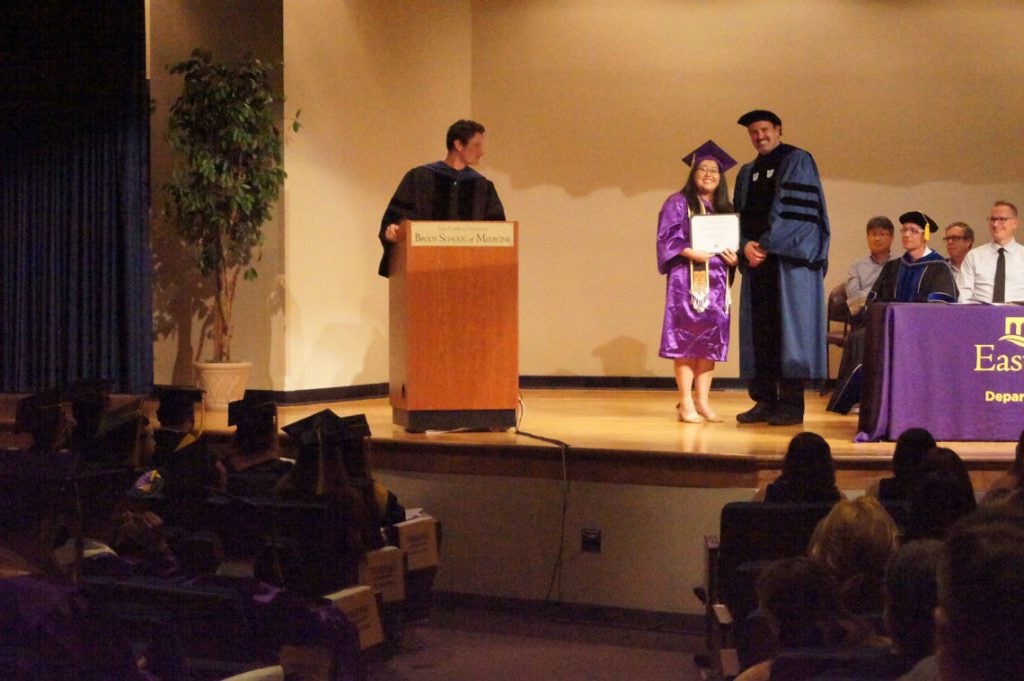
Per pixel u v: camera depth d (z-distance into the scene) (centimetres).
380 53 800
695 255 594
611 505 493
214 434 580
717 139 846
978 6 823
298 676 282
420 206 557
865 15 832
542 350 870
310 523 329
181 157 766
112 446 388
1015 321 507
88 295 773
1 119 786
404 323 529
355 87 778
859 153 837
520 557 507
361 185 788
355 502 359
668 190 851
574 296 865
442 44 849
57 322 782
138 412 394
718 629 377
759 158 622
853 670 195
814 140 840
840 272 841
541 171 862
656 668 423
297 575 322
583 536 496
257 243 703
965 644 107
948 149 830
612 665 426
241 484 381
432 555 450
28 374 792
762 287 606
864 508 267
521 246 870
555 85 858
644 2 848
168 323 777
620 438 531
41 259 784
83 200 770
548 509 502
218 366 693
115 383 765
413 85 827
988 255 677
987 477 477
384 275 576
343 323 776
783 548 351
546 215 864
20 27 774
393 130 814
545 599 504
